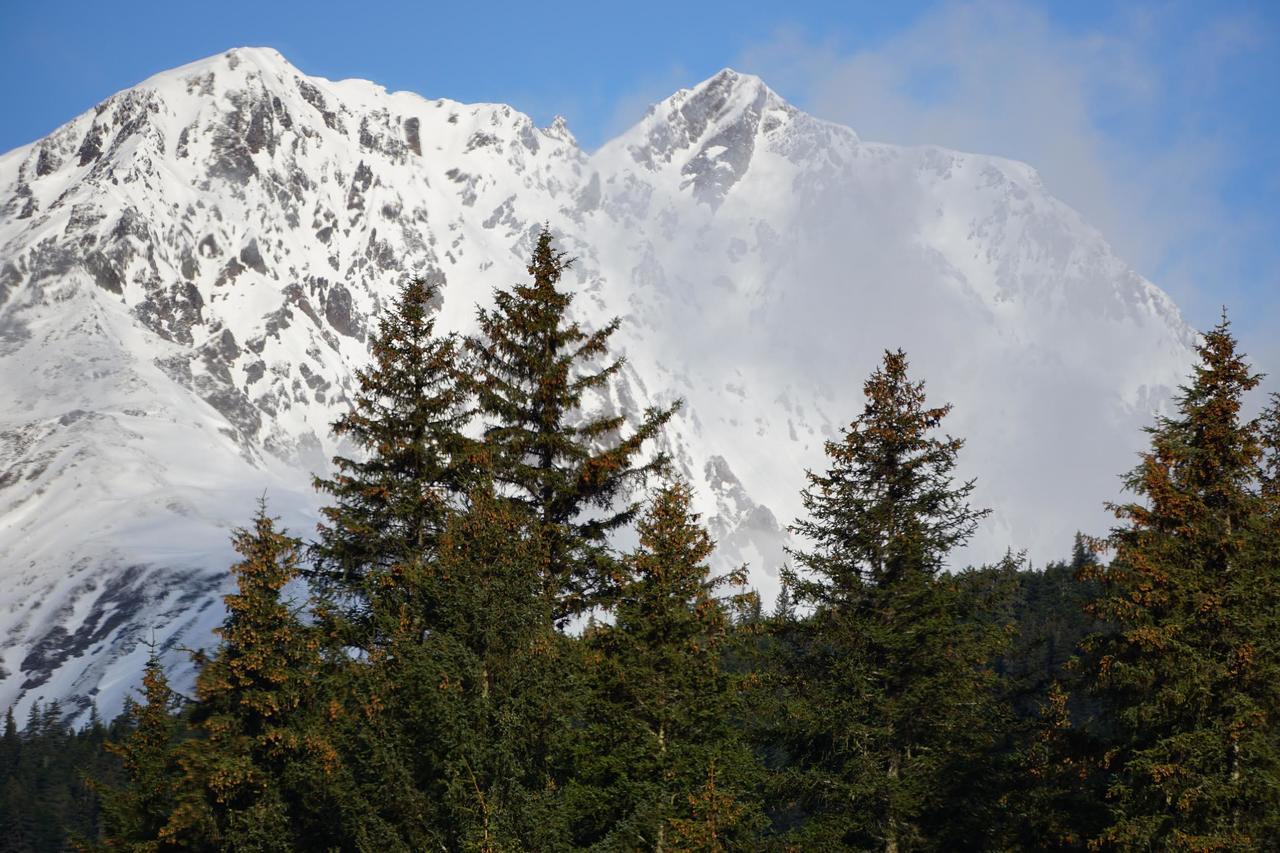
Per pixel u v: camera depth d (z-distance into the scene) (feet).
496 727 83.20
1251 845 76.33
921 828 94.73
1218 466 84.84
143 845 95.40
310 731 91.25
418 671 83.92
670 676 93.66
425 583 92.32
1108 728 89.30
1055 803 88.69
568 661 88.22
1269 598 81.87
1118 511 86.38
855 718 95.20
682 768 90.79
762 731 98.43
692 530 97.60
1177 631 81.46
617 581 100.48
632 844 86.07
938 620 96.58
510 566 89.61
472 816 80.02
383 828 81.51
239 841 91.71
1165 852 79.20
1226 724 79.61
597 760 90.43
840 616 99.45
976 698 96.32
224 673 96.32
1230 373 85.71
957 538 100.32
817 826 94.22
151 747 100.42
